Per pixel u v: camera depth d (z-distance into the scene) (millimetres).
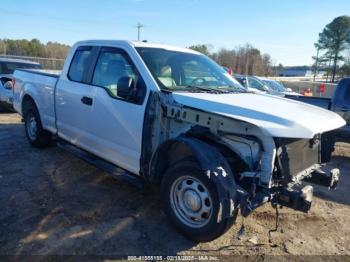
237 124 3264
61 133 5570
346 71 62188
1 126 8820
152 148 3900
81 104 4871
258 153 3301
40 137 6402
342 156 7711
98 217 3971
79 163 5816
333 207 4703
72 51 5316
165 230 3752
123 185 4934
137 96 4004
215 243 3559
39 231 3604
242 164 3484
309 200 3367
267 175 3240
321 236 3865
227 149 3588
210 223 3307
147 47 4414
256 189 3350
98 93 4547
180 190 3592
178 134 3723
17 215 3928
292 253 3465
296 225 4078
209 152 3305
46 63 28234
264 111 3297
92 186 4863
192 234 3469
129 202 4391
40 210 4078
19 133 8000
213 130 3398
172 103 3670
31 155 6188
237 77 15711
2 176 5125
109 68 4539
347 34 62594
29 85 6453
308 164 3727
